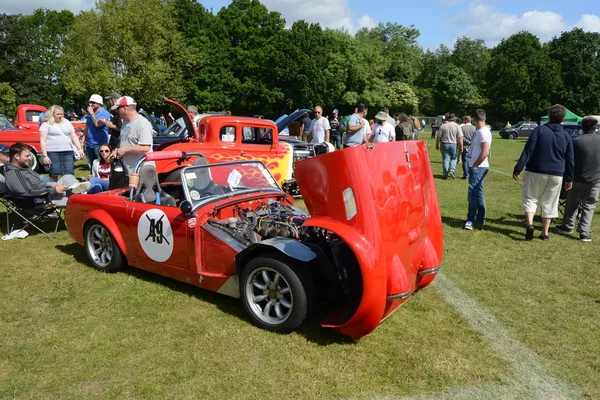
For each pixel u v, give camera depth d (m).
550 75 67.38
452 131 12.40
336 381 3.21
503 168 16.08
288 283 3.72
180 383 3.18
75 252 6.07
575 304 4.57
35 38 51.03
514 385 3.18
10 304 4.43
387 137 9.88
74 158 8.84
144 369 3.34
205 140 8.38
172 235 4.57
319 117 12.71
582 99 66.81
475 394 3.08
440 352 3.61
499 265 5.72
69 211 5.62
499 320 4.20
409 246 3.79
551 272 5.48
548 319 4.23
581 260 5.93
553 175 6.57
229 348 3.63
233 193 4.91
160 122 26.11
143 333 3.88
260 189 5.20
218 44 44.47
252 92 44.38
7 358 3.49
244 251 3.96
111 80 28.97
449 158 12.62
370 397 3.03
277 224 4.35
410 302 4.58
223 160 8.31
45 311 4.29
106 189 7.34
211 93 43.12
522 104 68.69
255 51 43.94
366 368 3.37
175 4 43.12
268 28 45.34
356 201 3.44
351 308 3.74
